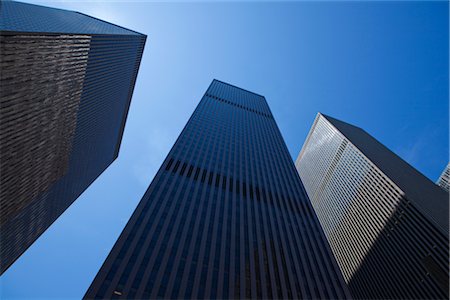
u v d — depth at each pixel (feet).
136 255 146.00
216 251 174.81
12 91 189.88
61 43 226.17
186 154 299.17
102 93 385.29
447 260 247.50
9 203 249.34
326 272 199.31
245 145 388.78
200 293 139.23
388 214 343.26
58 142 299.17
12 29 172.24
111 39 333.42
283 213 262.88
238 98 596.70
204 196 234.17
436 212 299.58
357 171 440.45
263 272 174.19
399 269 292.81
